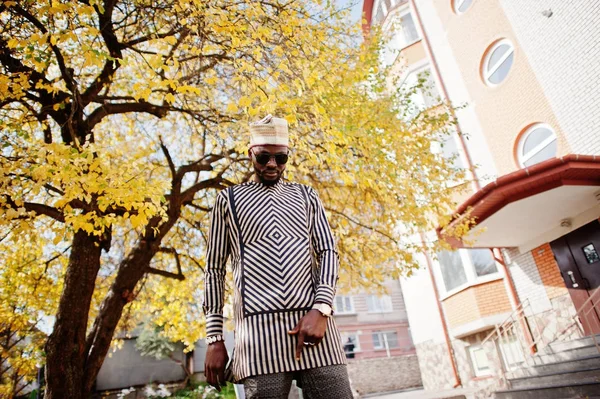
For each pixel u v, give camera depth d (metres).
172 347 22.75
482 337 11.64
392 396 12.71
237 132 6.37
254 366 1.40
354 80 6.33
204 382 22.34
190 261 9.73
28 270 8.72
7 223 3.93
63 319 5.48
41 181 3.69
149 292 10.36
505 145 11.27
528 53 10.12
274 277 1.53
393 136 6.51
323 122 4.89
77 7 3.68
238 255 1.63
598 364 6.96
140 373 23.09
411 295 15.60
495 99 11.66
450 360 12.77
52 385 5.27
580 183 7.41
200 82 6.17
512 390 7.69
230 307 8.41
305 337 1.42
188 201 8.15
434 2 14.83
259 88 4.37
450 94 13.80
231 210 1.71
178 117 8.80
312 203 1.88
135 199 3.93
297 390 5.73
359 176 5.52
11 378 12.12
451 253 12.82
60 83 7.19
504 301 11.10
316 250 1.78
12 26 4.61
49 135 5.83
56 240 3.99
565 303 9.25
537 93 10.08
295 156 5.81
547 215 8.62
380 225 7.83
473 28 12.63
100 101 6.37
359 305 27.05
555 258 9.51
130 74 8.09
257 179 1.85
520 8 10.33
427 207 6.85
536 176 7.23
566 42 8.92
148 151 4.52
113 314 6.29
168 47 5.22
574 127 8.88
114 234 8.62
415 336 15.41
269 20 5.12
